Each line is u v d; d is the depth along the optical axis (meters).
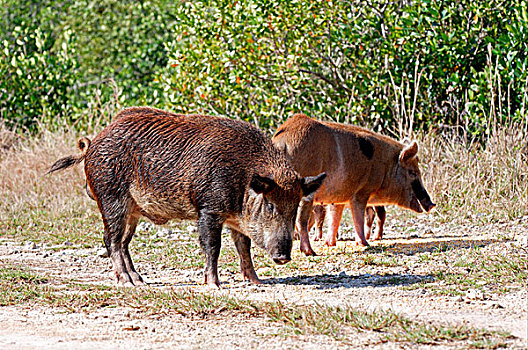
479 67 54.59
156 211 28.80
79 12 88.31
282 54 56.16
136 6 86.56
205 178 27.33
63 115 69.06
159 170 28.05
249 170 27.23
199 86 57.69
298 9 55.22
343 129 36.31
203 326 21.77
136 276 29.88
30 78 70.62
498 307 23.14
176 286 28.69
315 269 31.58
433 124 53.00
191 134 27.97
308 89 56.62
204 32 57.66
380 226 39.72
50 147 58.66
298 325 21.33
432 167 47.69
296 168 33.81
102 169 28.95
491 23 54.47
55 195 54.03
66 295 26.20
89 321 22.73
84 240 41.66
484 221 42.25
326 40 56.81
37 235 43.59
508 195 44.88
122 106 67.56
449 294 25.47
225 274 31.34
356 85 55.44
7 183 56.31
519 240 35.50
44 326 22.22
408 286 27.12
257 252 35.56
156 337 20.67
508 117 48.06
